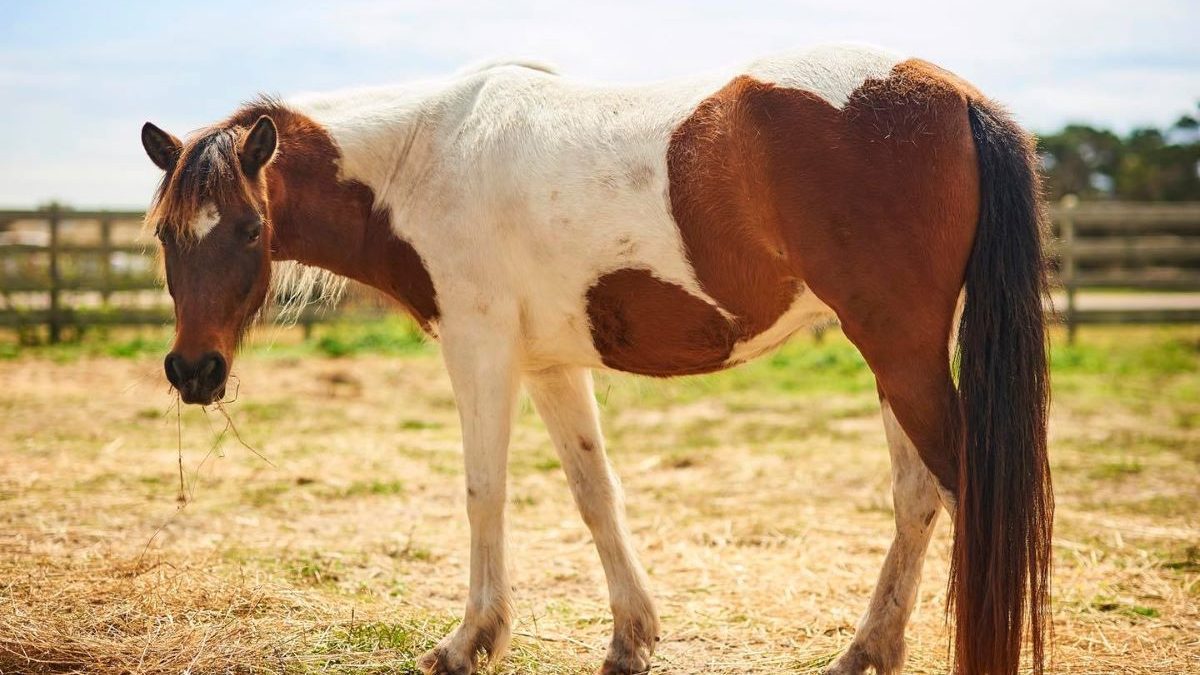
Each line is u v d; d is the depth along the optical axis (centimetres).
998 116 289
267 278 323
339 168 343
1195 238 2028
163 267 328
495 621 329
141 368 1065
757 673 332
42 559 423
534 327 327
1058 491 579
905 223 279
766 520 532
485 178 322
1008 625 266
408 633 354
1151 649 339
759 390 986
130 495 563
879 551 473
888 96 285
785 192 287
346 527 516
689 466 677
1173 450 689
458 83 346
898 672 317
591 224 307
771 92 291
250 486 597
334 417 834
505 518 334
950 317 287
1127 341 1309
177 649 326
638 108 311
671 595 417
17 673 308
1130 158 2869
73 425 773
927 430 288
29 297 1309
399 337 1277
